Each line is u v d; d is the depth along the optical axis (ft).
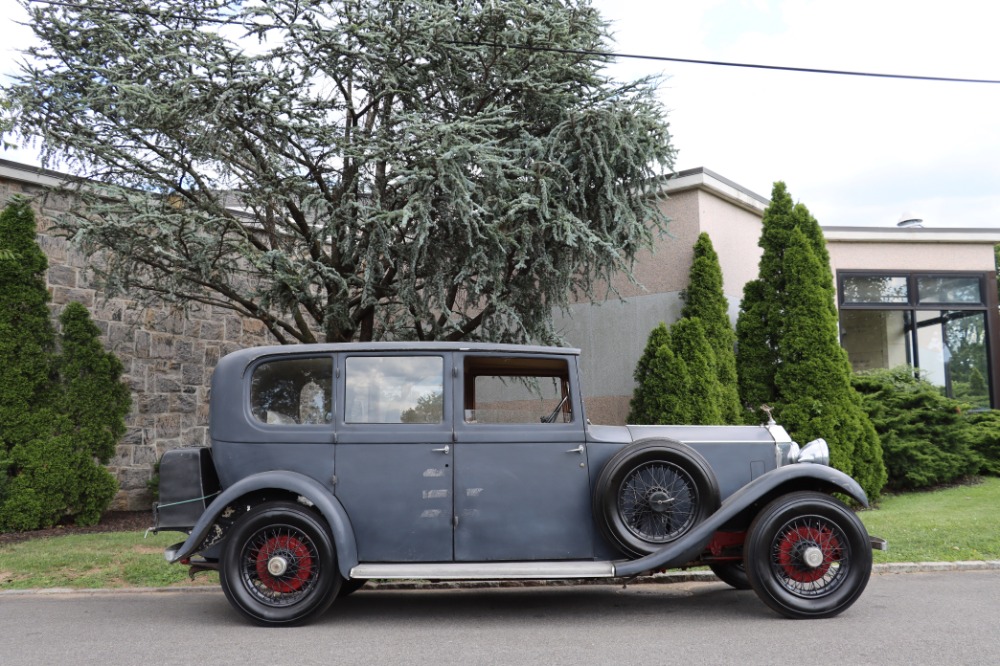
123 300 36.22
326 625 16.16
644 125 27.27
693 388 31.76
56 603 18.98
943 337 45.24
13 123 23.06
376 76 26.73
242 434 16.93
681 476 16.55
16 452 29.81
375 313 30.66
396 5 25.55
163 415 37.60
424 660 13.16
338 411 16.92
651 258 37.29
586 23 27.53
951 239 44.98
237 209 33.73
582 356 39.04
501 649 13.89
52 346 31.71
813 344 33.35
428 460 16.62
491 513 16.52
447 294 28.99
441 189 24.84
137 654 13.75
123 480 35.81
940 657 12.84
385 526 16.49
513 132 28.37
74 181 27.09
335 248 27.71
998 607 16.65
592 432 17.15
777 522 15.98
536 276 29.25
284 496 16.97
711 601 18.34
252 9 24.06
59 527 30.58
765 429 18.43
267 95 24.67
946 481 36.86
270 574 16.05
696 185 35.99
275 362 17.38
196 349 39.24
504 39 26.45
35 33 24.56
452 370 17.06
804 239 34.58
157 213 23.00
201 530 16.10
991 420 40.06
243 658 13.41
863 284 44.55
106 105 24.08
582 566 15.99
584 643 14.26
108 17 24.49
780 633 14.75
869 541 16.06
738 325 35.58
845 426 32.30
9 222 30.73
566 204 27.27
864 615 16.08
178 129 24.38
